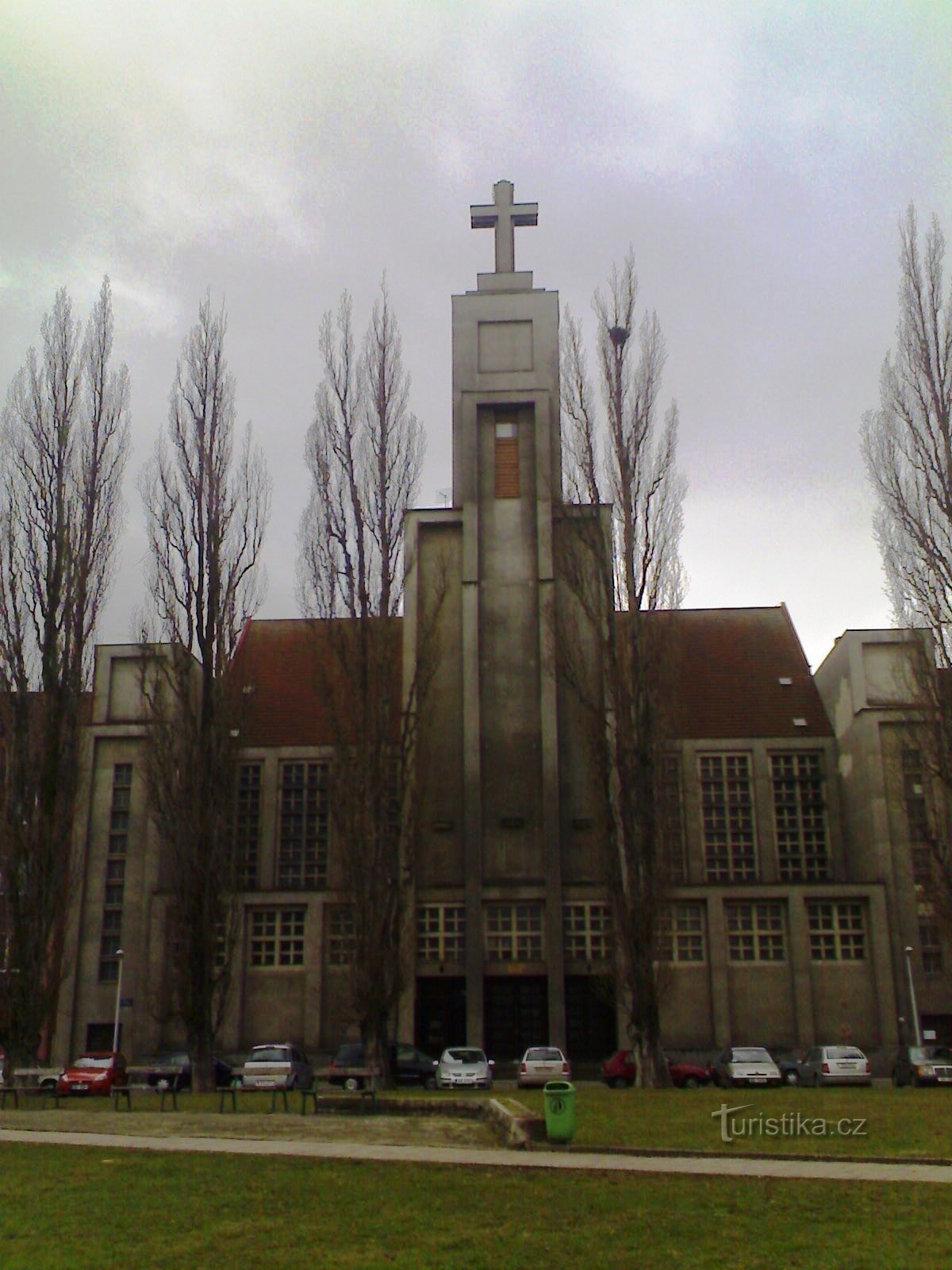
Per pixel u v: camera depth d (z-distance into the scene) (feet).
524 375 168.66
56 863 118.21
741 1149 59.98
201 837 119.85
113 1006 154.61
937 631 117.29
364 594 137.90
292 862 160.66
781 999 147.95
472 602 159.84
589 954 148.25
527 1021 148.46
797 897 150.41
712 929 149.89
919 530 118.73
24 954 114.32
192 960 116.88
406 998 143.84
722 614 188.14
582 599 134.00
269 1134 67.72
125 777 164.14
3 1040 113.09
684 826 161.58
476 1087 122.42
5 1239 42.80
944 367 119.96
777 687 175.42
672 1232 43.34
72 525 125.80
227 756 123.65
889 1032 144.66
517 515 164.86
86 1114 78.79
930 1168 54.19
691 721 169.68
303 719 172.35
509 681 158.81
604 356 137.49
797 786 164.25
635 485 133.08
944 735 118.01
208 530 128.06
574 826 153.99
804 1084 124.77
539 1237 42.96
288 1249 41.73
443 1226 44.65
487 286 175.73
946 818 119.34
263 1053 125.18
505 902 150.10
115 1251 41.32
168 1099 96.37
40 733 119.96
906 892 149.89
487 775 156.04
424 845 154.20
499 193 180.24
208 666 124.57
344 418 143.54
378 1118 75.97
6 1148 62.18
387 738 135.23
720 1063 127.65
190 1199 49.06
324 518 140.56
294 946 151.94
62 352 130.21
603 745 129.08
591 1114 76.69
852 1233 42.50
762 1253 40.50
